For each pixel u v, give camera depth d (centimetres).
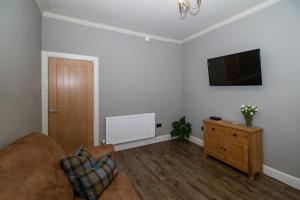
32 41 209
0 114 120
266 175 240
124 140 339
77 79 299
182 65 420
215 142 284
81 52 301
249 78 254
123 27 333
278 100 226
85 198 119
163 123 403
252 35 256
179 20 302
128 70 351
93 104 316
